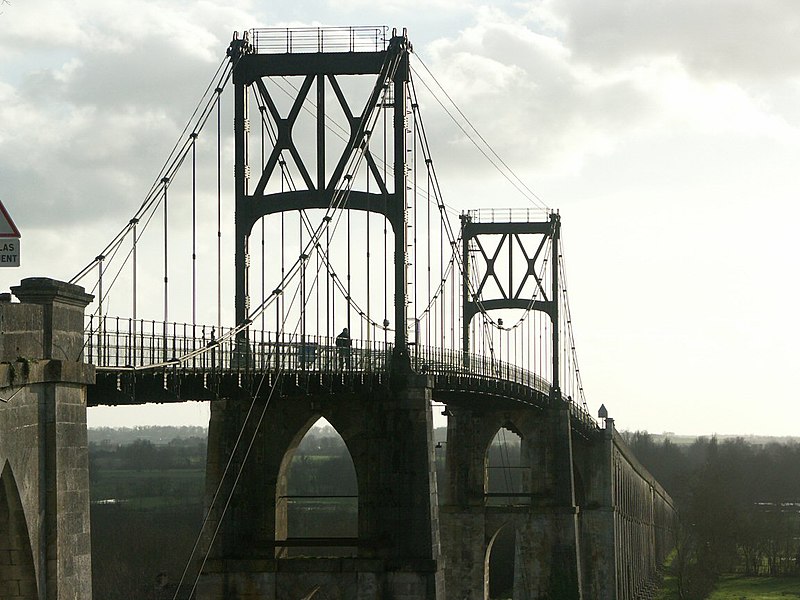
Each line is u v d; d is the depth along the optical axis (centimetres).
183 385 16325
